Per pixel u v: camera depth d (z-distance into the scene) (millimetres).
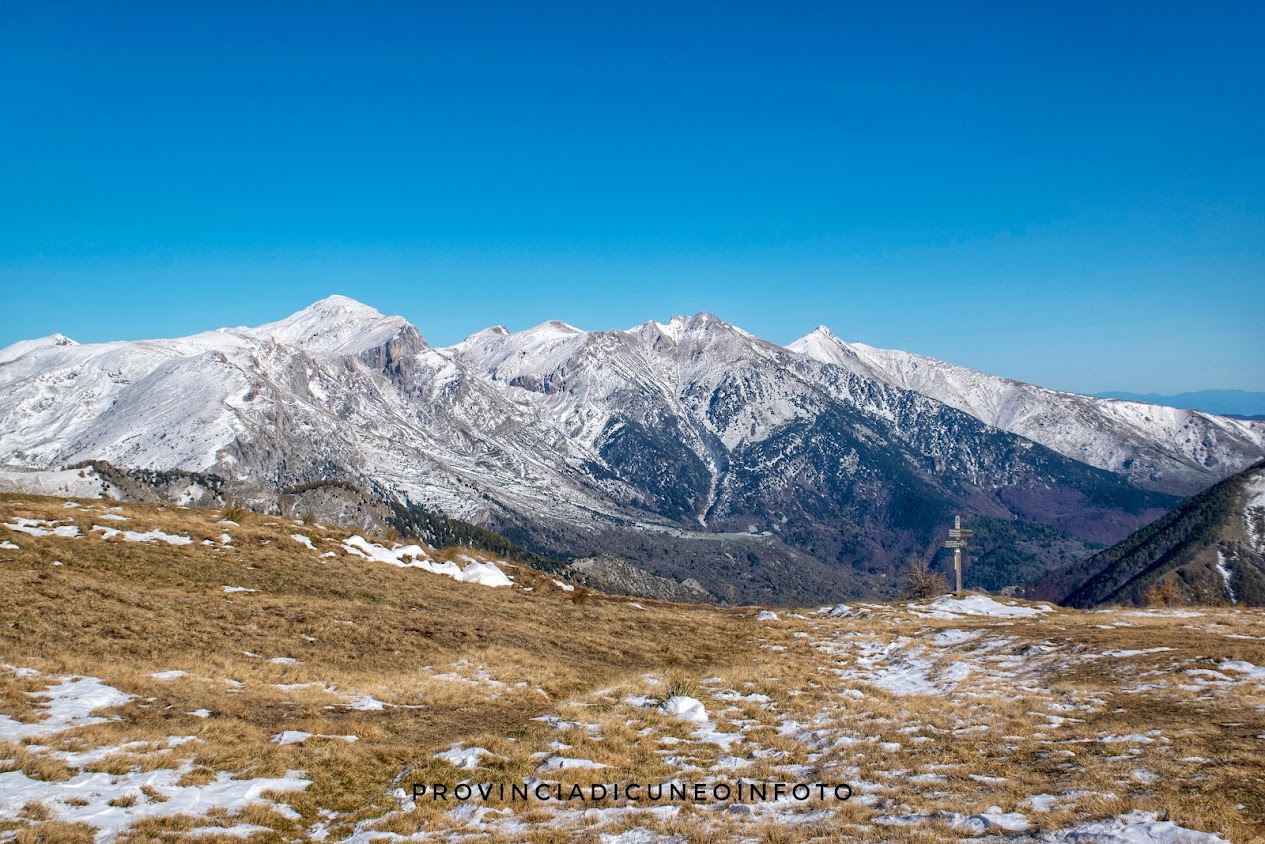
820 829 15969
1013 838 14969
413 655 33219
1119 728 23609
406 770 20016
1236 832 14289
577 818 17234
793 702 28984
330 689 27203
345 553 49719
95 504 50469
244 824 16344
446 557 56094
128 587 35156
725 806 17828
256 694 25672
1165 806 15703
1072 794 17219
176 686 25156
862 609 59844
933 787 18641
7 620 28359
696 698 28484
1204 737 21703
